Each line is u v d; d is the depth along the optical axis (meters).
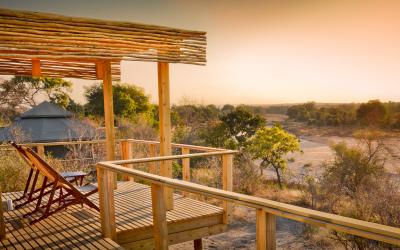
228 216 5.47
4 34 4.54
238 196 2.24
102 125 23.08
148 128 22.47
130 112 26.95
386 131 18.12
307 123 37.59
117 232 4.46
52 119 18.39
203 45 6.04
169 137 5.77
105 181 4.31
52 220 5.05
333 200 13.11
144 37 5.48
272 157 19.36
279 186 17.27
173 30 5.72
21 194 6.83
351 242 9.20
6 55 4.55
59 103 29.22
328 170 14.56
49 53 4.87
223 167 5.37
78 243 4.13
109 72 6.49
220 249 9.36
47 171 4.95
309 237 10.10
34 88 28.34
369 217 10.95
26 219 5.13
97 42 5.18
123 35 5.35
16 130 16.44
